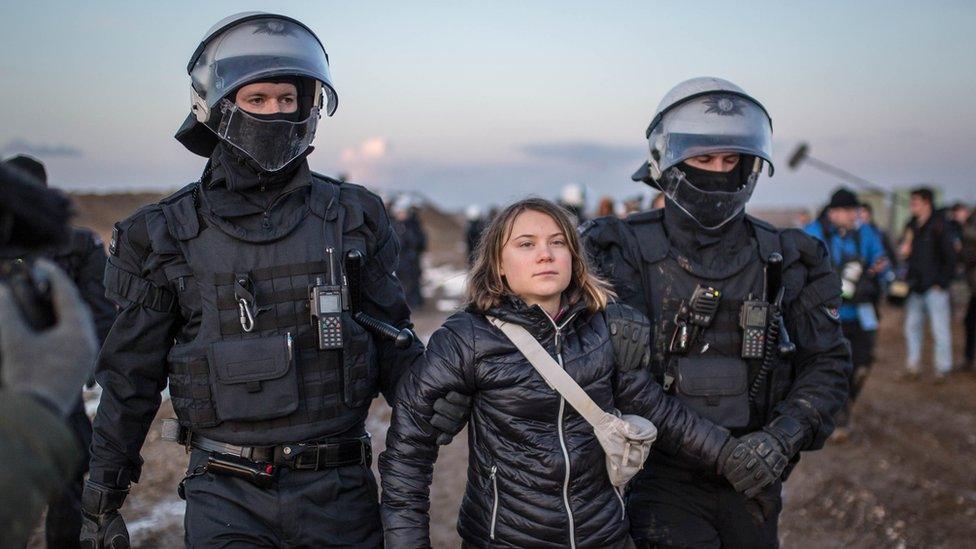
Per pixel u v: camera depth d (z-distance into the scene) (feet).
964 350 32.89
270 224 7.73
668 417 8.08
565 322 7.64
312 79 7.98
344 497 7.77
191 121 8.15
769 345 8.78
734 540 8.73
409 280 44.98
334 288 7.72
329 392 7.77
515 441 7.39
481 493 7.50
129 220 7.66
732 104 8.92
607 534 7.39
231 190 7.76
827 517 15.29
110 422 7.54
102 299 11.74
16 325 4.29
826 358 8.95
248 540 7.28
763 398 8.97
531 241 7.50
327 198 8.11
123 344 7.55
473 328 7.55
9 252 4.43
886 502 16.03
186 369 7.51
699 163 8.91
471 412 7.74
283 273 7.66
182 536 13.34
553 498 7.27
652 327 8.83
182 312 7.65
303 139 7.72
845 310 20.16
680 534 8.61
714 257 8.93
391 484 7.54
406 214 45.14
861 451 19.54
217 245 7.57
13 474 4.11
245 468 7.39
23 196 4.31
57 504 10.43
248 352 7.44
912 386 27.04
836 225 20.54
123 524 7.68
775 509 8.77
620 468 7.35
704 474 8.65
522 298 7.68
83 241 11.57
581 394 7.32
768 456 8.02
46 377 4.40
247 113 7.51
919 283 27.66
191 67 7.89
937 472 18.03
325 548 7.53
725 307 8.79
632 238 9.07
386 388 8.68
